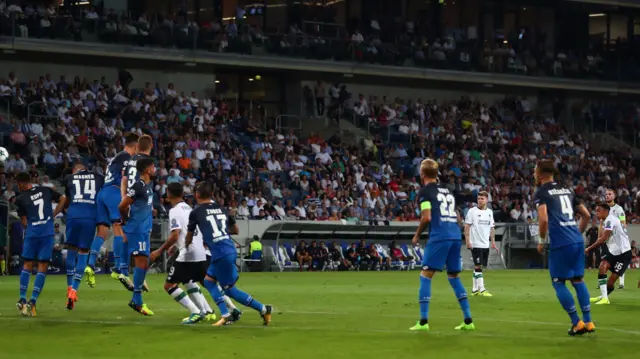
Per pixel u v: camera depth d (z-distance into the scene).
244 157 122.88
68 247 47.12
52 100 116.75
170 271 40.97
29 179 45.06
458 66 149.38
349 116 143.25
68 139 112.31
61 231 98.88
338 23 147.62
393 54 144.88
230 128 131.00
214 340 34.41
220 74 144.00
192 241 40.69
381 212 123.19
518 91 163.00
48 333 36.50
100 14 125.62
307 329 38.12
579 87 157.38
